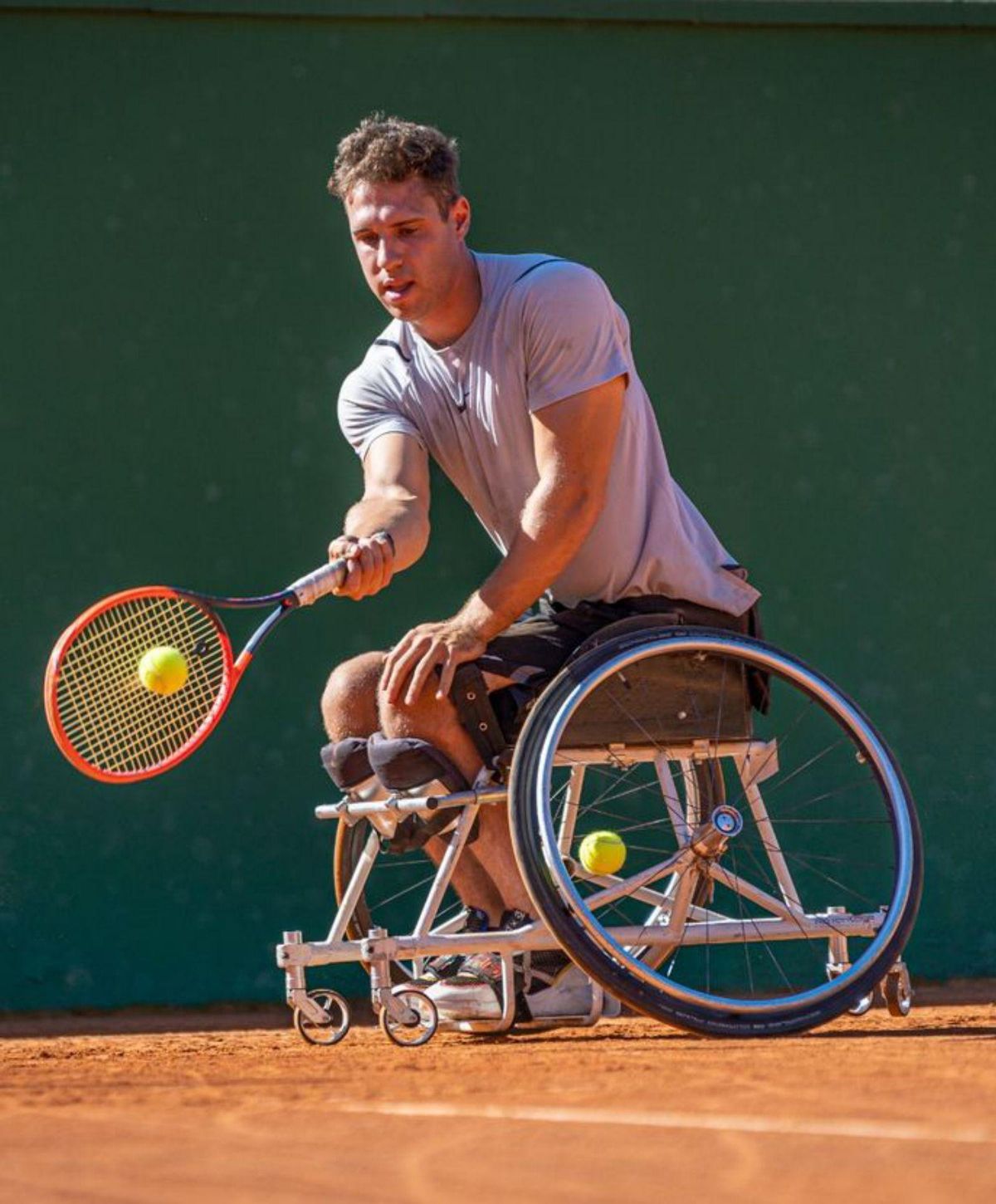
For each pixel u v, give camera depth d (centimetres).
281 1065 937
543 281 1207
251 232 1881
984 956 1906
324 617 1858
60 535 1836
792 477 1917
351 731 1223
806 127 1948
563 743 1147
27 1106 704
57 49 1866
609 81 1925
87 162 1867
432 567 1864
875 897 1875
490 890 1236
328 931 1841
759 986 1859
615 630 1170
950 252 1959
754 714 1878
